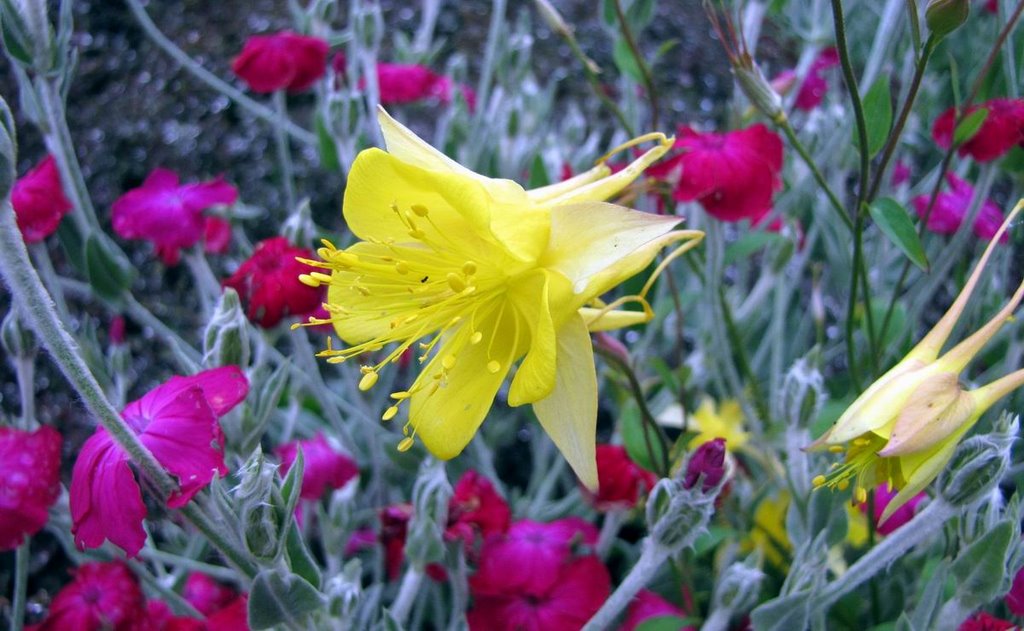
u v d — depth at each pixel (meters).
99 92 0.36
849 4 0.30
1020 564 0.15
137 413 0.14
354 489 0.20
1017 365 0.21
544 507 0.25
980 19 0.30
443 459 0.14
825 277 0.32
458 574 0.19
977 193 0.22
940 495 0.14
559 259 0.14
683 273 0.29
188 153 0.35
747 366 0.23
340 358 0.15
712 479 0.14
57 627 0.16
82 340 0.21
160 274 0.32
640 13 0.24
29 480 0.16
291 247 0.20
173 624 0.17
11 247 0.11
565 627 0.19
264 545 0.12
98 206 0.33
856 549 0.20
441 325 0.15
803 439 0.17
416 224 0.14
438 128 0.35
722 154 0.20
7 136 0.11
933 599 0.15
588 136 0.37
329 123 0.25
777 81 0.28
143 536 0.13
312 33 0.28
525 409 0.26
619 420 0.25
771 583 0.21
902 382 0.13
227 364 0.16
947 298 0.32
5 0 0.19
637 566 0.15
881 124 0.18
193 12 0.39
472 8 0.43
